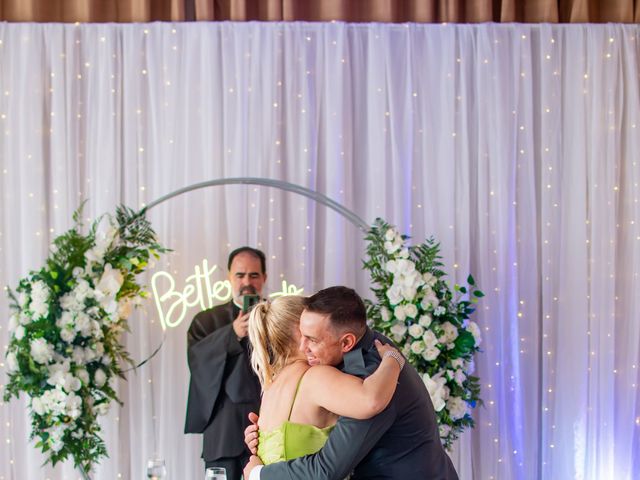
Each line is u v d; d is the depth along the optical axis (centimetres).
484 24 495
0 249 473
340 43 488
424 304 426
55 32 480
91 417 417
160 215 482
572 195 496
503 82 493
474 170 499
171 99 483
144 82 486
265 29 488
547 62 496
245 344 444
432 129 494
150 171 486
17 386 407
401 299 429
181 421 476
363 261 465
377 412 258
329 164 487
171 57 484
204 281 482
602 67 496
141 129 484
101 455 459
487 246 492
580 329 489
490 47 495
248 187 487
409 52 493
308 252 488
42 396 402
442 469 284
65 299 407
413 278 425
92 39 482
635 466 492
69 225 477
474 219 498
